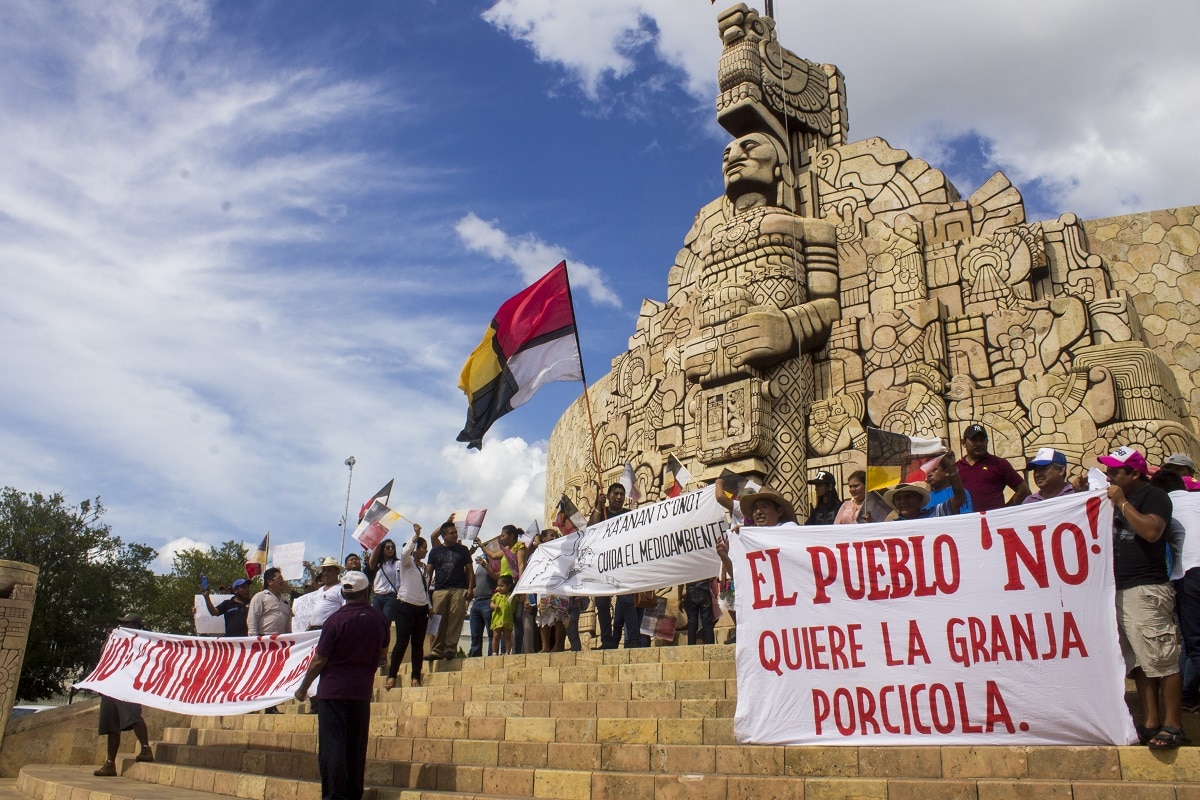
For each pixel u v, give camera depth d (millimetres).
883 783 5621
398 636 11211
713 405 16875
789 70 19641
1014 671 6066
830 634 6613
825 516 9906
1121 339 14680
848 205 18484
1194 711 6238
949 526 6543
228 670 9891
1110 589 5941
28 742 13977
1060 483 6902
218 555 40594
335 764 6781
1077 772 5625
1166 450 13414
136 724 10922
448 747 8148
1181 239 16062
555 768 7301
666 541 10773
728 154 18781
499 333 12836
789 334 16641
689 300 19781
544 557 11797
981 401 15312
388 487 13555
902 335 16344
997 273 16016
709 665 9117
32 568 15234
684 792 6172
